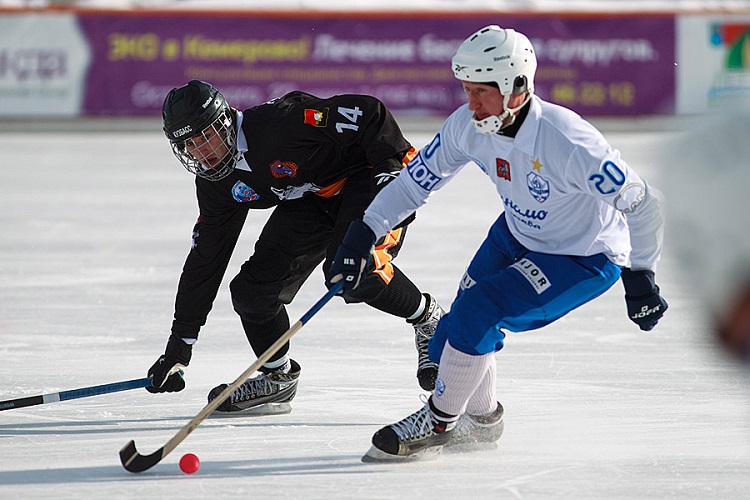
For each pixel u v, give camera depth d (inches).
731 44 2261.3
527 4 2282.2
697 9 2268.7
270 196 516.4
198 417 429.7
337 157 511.2
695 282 142.8
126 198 1434.5
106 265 1002.7
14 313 801.6
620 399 563.2
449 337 428.1
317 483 416.8
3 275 952.3
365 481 419.2
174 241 1133.1
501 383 603.2
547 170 402.0
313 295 878.4
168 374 515.8
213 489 409.1
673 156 148.9
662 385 593.0
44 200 1418.6
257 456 461.1
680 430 499.5
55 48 2202.3
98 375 625.9
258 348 542.0
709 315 141.2
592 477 422.3
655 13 2249.0
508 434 497.4
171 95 478.9
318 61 2225.6
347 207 498.6
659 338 717.9
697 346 692.1
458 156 443.8
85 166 1745.8
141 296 866.1
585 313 807.7
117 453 468.1
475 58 387.2
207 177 497.7
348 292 458.0
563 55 2245.3
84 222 1253.7
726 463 441.4
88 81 2213.3
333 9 2224.4
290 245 524.7
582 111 2260.1
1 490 408.2
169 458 458.6
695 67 2263.8
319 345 705.6
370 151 504.7
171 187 1537.9
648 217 394.3
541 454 460.8
